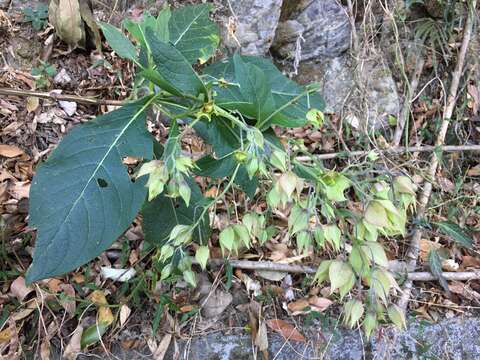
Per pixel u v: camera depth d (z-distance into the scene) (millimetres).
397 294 739
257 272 726
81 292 646
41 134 771
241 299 699
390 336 698
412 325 721
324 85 932
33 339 606
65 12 789
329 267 348
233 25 849
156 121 813
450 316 745
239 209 754
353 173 380
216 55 852
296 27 908
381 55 941
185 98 397
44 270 357
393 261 788
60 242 364
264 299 700
